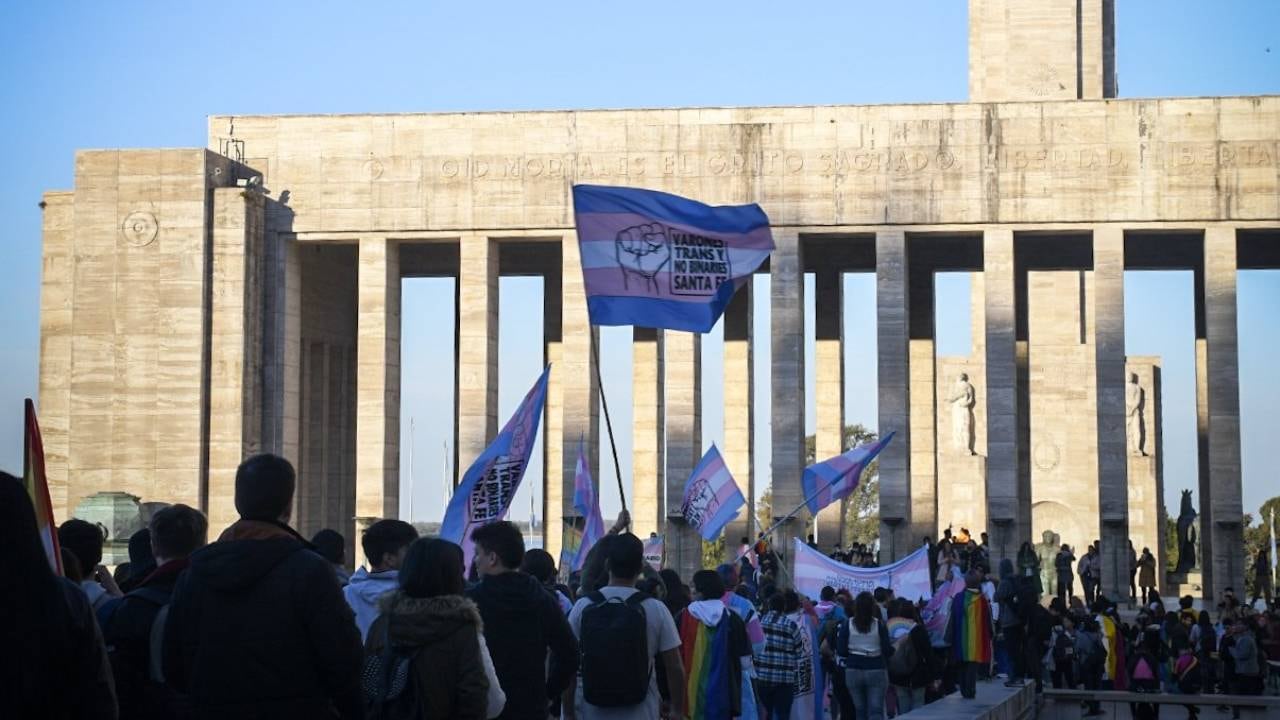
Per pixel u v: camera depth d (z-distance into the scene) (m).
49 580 9.55
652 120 71.75
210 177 71.56
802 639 26.80
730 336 75.31
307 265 77.00
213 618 11.88
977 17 88.62
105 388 71.12
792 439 69.75
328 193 72.75
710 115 71.50
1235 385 67.81
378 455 71.38
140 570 16.36
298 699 11.91
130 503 49.38
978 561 57.59
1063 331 88.25
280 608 11.88
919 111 70.50
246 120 73.31
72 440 71.25
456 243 75.81
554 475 79.19
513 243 76.75
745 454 74.56
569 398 71.00
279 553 12.03
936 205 70.12
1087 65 84.56
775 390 70.06
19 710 9.39
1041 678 44.59
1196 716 45.84
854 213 70.50
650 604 17.02
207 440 70.94
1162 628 51.50
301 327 76.44
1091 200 69.38
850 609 33.66
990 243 69.75
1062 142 69.62
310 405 79.44
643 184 71.56
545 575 19.92
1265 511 170.50
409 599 13.37
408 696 13.16
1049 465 88.00
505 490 24.47
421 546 13.50
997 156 69.94
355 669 12.02
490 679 13.54
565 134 72.06
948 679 38.78
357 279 83.06
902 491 69.12
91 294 71.56
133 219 71.44
